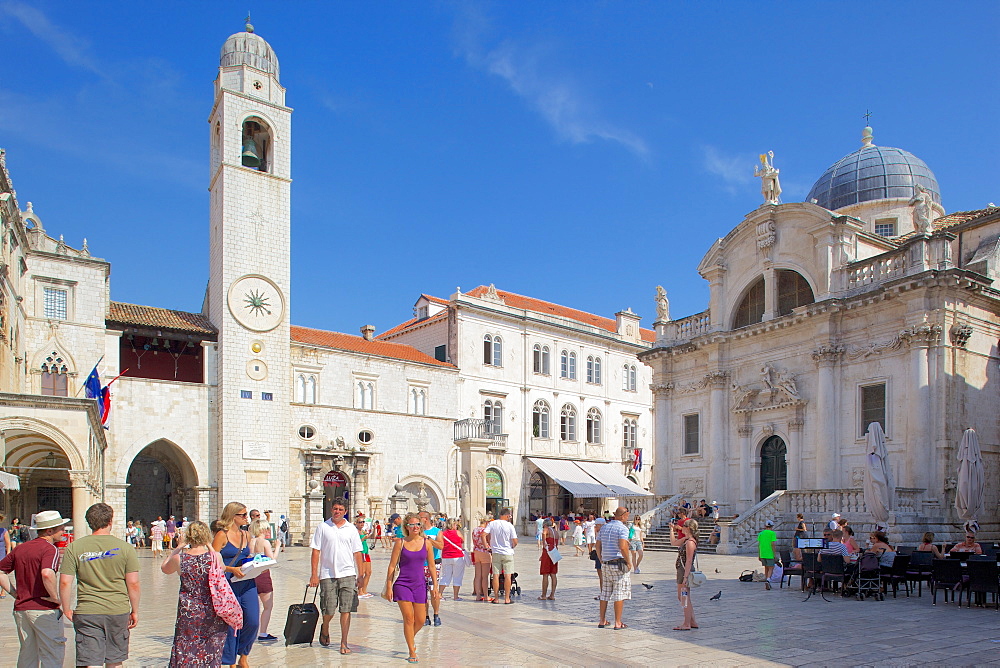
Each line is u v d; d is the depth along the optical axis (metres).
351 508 46.75
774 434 37.75
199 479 42.62
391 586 11.45
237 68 46.62
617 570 13.97
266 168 48.09
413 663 11.00
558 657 11.42
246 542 10.77
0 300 30.66
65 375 39.72
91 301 40.81
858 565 18.28
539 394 59.09
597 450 62.62
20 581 9.18
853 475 33.44
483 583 18.25
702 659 11.36
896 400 32.22
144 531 44.94
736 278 41.22
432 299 61.28
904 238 39.53
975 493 28.31
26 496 40.25
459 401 54.03
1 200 30.02
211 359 44.19
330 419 47.31
